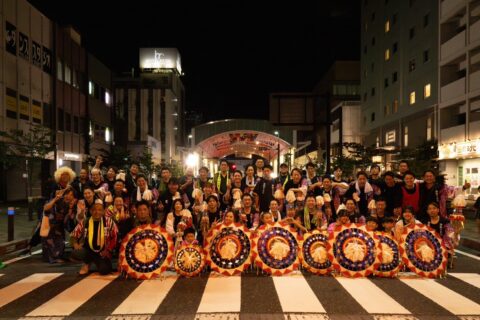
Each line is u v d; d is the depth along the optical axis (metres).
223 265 7.05
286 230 7.27
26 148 20.59
